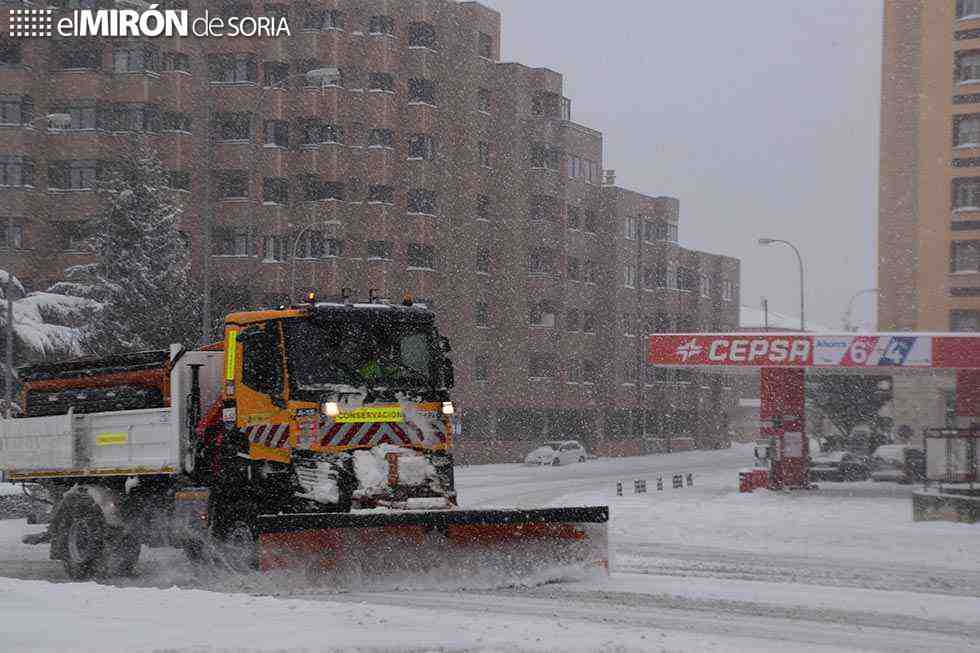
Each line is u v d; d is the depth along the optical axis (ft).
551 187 360.48
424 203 320.91
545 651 40.57
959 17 290.97
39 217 287.48
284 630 42.73
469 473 275.18
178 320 218.38
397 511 58.54
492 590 59.72
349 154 311.68
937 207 291.79
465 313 332.39
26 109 286.66
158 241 226.79
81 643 39.37
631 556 85.30
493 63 349.00
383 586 58.34
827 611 53.93
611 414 399.44
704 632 47.67
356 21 316.81
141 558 74.33
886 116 309.83
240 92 301.02
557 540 62.54
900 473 205.46
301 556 57.11
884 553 87.71
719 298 495.82
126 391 71.61
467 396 332.80
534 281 353.31
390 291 311.06
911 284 304.91
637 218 415.85
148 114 294.05
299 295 302.04
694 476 249.55
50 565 79.92
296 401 61.67
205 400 68.54
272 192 304.71
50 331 190.29
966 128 290.35
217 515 65.16
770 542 97.04
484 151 346.54
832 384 280.72
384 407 62.39
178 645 39.22
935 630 49.03
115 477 71.97
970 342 153.38
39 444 76.43
